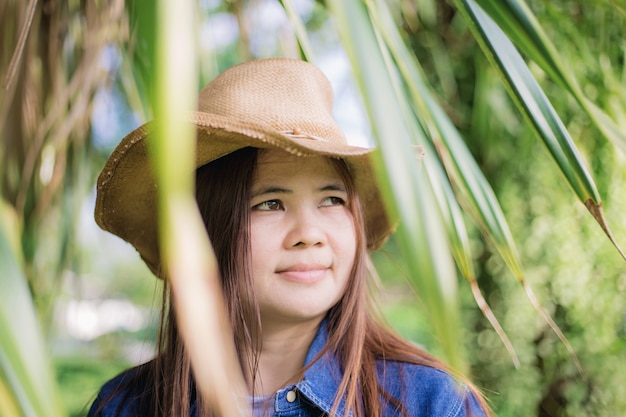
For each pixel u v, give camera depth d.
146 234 0.75
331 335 0.65
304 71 0.66
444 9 1.07
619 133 0.44
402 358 0.67
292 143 0.53
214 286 0.24
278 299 0.61
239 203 0.62
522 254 1.03
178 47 0.22
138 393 0.75
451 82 1.07
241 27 0.88
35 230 0.85
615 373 1.02
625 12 0.48
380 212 0.73
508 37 0.43
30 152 0.73
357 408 0.64
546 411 1.07
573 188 0.41
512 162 1.04
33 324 0.25
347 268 0.63
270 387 0.66
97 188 0.65
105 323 1.94
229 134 0.55
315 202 0.62
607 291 1.01
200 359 0.22
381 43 0.41
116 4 0.71
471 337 1.06
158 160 0.21
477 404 0.65
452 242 0.47
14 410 0.23
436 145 0.49
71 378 2.04
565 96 0.97
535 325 1.03
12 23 0.67
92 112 0.81
